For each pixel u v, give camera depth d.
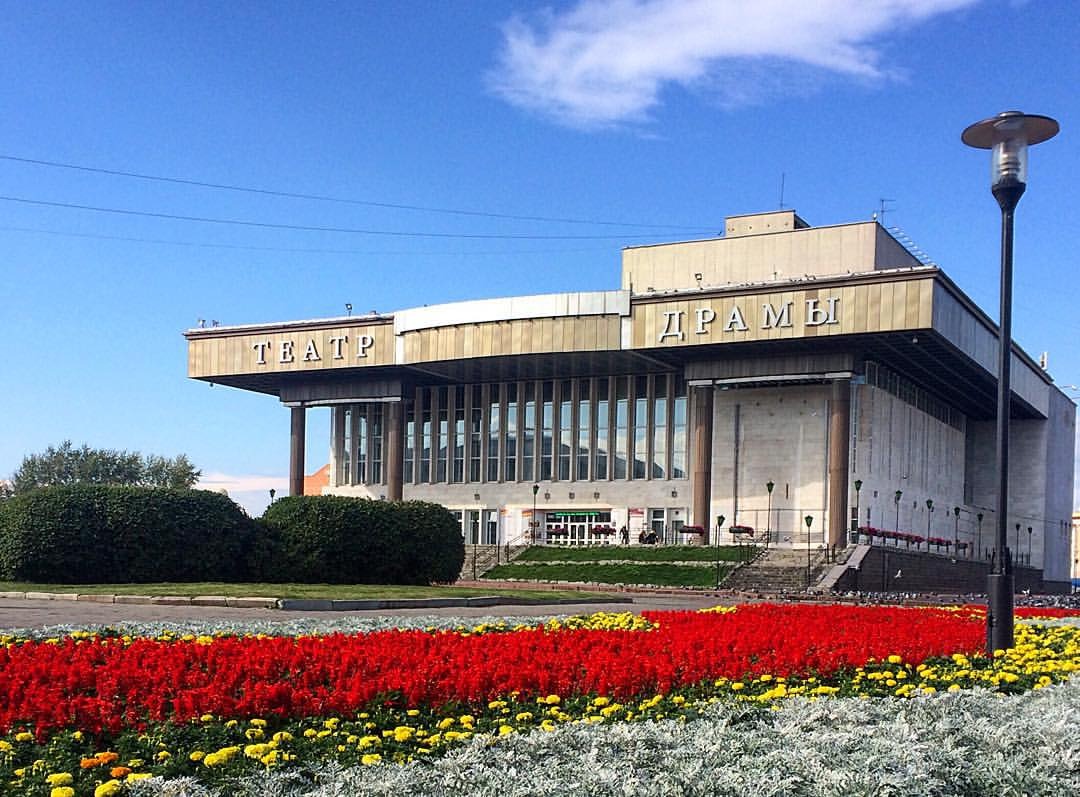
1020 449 83.12
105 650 11.60
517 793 5.79
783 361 58.28
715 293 56.22
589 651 12.86
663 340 57.16
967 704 8.91
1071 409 93.25
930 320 51.03
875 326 52.09
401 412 70.75
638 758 6.72
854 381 57.91
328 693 9.25
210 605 22.89
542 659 11.21
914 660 12.59
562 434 70.06
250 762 6.83
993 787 6.35
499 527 70.69
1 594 24.39
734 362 59.62
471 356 61.44
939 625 17.58
